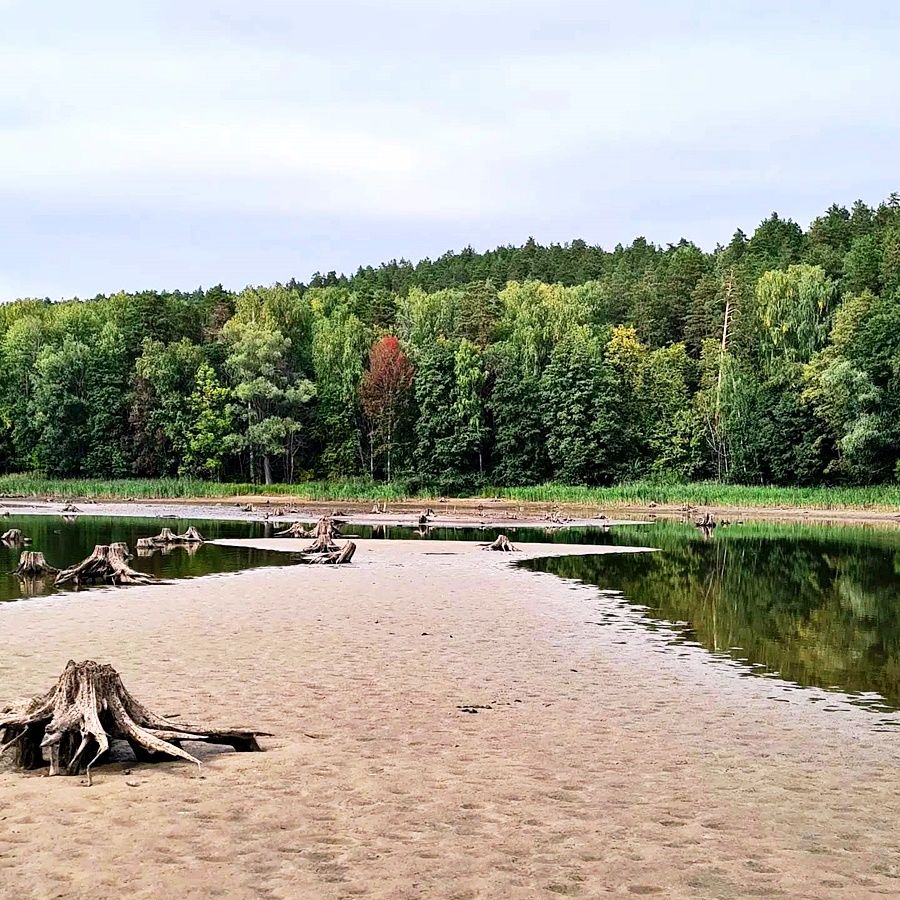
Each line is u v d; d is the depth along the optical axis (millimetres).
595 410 94938
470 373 95938
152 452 99875
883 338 81562
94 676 10617
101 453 100812
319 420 103375
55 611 21375
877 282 99750
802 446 85750
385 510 75750
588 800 9484
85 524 55594
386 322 117062
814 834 8734
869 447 79812
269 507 78188
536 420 96312
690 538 49000
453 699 13711
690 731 12352
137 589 25500
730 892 7441
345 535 49062
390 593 25172
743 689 14945
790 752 11508
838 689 15055
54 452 101312
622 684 15047
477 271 169375
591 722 12641
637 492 84250
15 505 77562
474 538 47469
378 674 15234
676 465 96625
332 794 9445
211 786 9641
